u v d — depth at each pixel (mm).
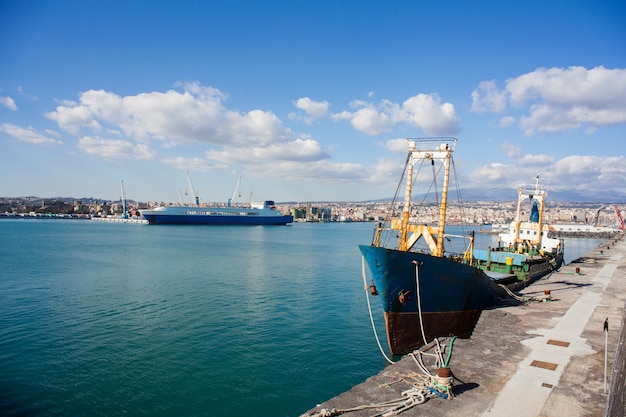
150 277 52875
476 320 27438
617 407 11094
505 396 13211
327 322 32750
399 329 23500
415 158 27266
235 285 48156
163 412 18422
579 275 40844
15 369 22719
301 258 78500
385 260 21625
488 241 136750
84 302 38219
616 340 19047
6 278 50500
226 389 20688
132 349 26000
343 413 12156
